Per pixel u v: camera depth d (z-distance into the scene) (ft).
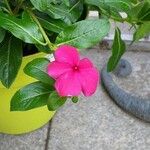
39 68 0.75
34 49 0.99
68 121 1.35
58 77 0.66
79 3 0.91
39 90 0.76
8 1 0.92
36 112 1.19
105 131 1.33
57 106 0.71
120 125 1.35
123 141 1.30
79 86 0.66
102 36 0.75
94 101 1.42
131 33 1.61
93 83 0.66
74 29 0.75
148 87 1.50
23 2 0.89
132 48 1.63
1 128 1.26
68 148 1.27
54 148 1.27
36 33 0.76
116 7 0.84
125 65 1.53
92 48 1.62
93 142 1.29
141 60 1.60
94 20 0.75
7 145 1.27
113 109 1.40
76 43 0.75
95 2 0.82
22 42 0.95
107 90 1.45
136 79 1.52
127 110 1.38
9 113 1.16
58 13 0.86
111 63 0.90
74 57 0.67
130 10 0.85
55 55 0.67
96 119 1.36
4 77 0.86
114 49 0.88
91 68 0.67
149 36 1.58
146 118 1.34
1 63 0.87
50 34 0.90
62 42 0.75
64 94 0.65
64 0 0.82
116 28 0.88
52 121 1.35
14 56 0.88
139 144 1.29
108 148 1.28
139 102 1.37
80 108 1.39
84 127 1.33
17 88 1.06
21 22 0.75
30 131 1.30
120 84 1.50
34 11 0.89
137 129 1.34
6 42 0.90
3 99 1.09
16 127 1.24
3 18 0.74
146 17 0.85
